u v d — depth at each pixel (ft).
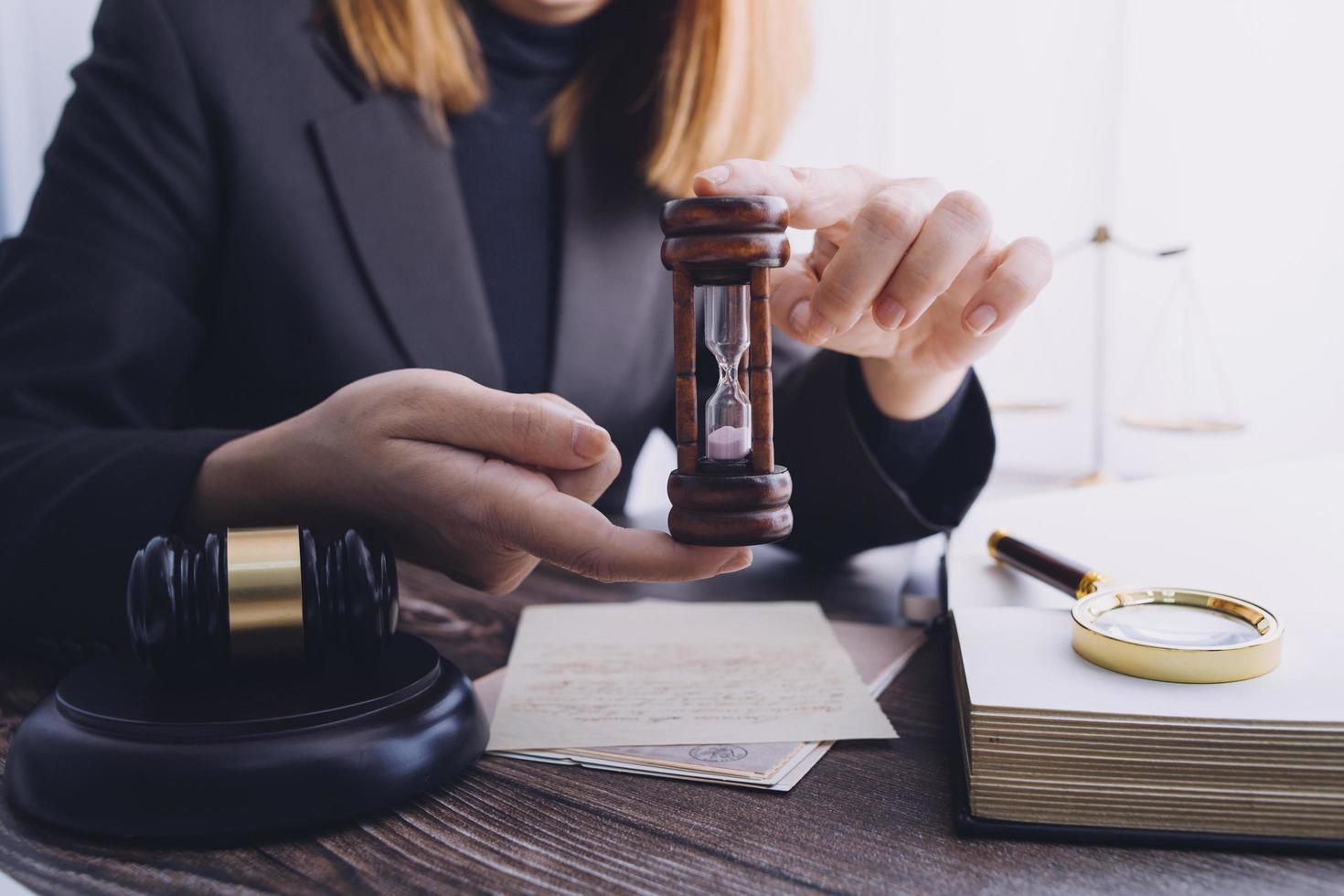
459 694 2.61
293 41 5.41
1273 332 12.07
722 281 2.55
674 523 2.55
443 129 5.59
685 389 2.56
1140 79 12.47
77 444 3.54
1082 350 13.16
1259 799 2.13
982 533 4.11
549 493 2.67
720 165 2.86
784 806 2.35
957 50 13.20
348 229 5.36
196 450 3.30
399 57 5.37
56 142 5.11
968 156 13.35
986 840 2.19
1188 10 12.10
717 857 2.13
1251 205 12.05
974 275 3.60
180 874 2.07
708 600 4.12
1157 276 12.59
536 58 6.03
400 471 2.75
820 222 3.34
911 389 4.24
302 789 2.22
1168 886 1.98
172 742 2.24
